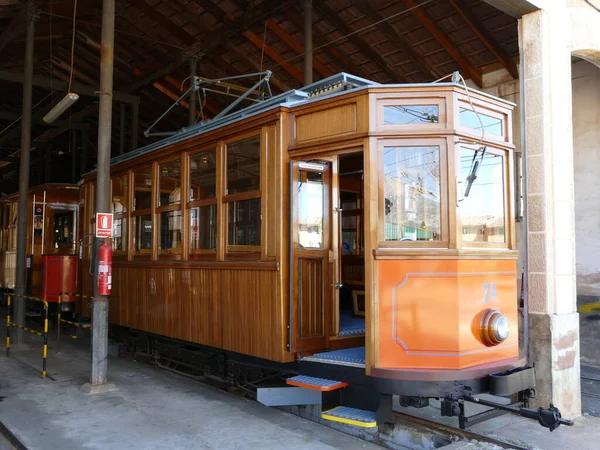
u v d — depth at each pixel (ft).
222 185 18.78
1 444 15.28
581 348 26.96
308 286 16.63
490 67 31.37
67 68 53.57
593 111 26.68
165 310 22.03
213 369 20.44
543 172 18.62
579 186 27.14
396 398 19.56
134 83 49.06
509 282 15.72
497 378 14.10
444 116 14.58
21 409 17.69
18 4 33.60
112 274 26.76
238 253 17.95
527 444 15.20
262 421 16.37
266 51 39.93
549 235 18.43
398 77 36.11
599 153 26.40
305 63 32.53
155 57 47.26
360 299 21.53
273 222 16.55
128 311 25.05
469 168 14.94
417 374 13.76
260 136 17.16
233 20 38.29
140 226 24.48
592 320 26.53
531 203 18.86
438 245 14.24
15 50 46.98
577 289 27.14
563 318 18.29
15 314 30.53
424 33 31.58
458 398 13.69
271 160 16.75
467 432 15.01
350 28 34.04
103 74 20.68
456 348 13.89
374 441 14.93
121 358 26.55
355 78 16.57
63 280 33.71
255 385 18.26
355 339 17.85
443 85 14.60
